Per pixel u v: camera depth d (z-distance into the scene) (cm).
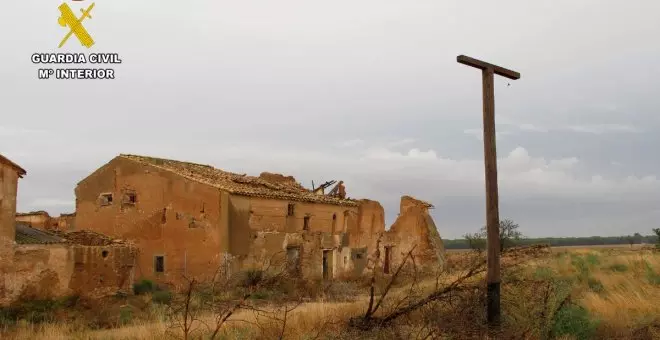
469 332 1098
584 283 1908
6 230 1972
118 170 3209
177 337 1141
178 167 3291
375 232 4078
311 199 3488
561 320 1173
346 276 3728
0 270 1942
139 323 1670
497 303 1183
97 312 2012
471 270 1231
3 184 1966
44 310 1977
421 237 4297
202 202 2908
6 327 1622
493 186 1226
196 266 2872
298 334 1193
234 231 2872
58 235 2377
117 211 3180
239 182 3344
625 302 1467
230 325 1320
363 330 1173
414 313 1284
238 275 2719
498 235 1217
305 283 2703
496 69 1263
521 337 1087
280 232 3206
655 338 1127
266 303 1995
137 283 2641
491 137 1237
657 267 2152
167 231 2997
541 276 1603
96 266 2255
